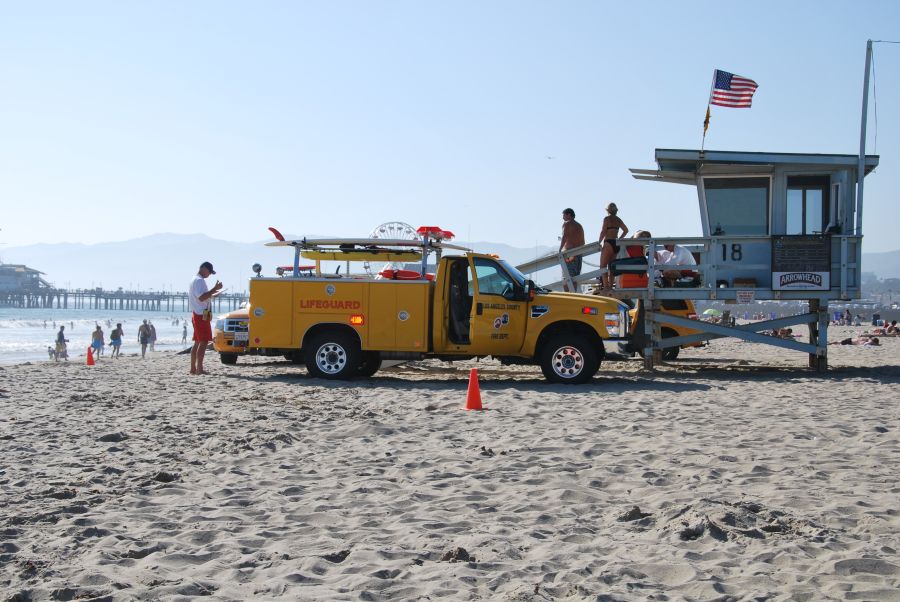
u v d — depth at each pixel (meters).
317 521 5.81
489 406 11.84
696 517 5.65
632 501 6.38
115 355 36.84
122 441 8.87
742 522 5.63
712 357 24.17
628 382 15.33
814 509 6.00
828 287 17.30
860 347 31.47
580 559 4.93
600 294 17.98
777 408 11.62
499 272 14.90
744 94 18.31
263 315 15.46
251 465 7.70
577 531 5.54
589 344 14.94
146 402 12.12
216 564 4.81
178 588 4.33
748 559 4.91
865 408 11.67
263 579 4.57
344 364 15.44
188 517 5.86
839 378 16.33
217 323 19.55
